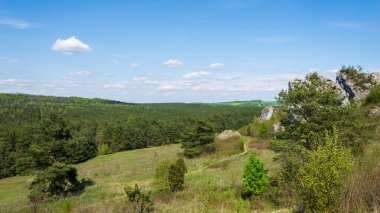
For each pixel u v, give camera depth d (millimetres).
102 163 75688
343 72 38188
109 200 27859
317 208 12000
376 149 16906
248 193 22359
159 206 21844
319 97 18641
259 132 56062
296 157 17266
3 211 27547
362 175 12414
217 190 25125
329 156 12047
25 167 66875
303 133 18500
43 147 37188
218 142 61125
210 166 40719
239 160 40312
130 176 44969
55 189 36938
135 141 108188
